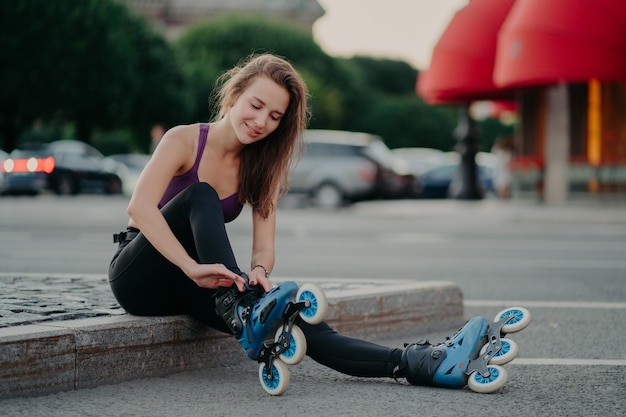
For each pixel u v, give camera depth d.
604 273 8.59
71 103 35.81
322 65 58.12
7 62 34.25
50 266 8.74
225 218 3.91
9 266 8.73
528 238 13.05
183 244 3.70
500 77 18.72
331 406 3.38
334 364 3.63
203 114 48.66
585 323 5.61
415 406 3.38
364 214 18.02
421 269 8.86
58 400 3.37
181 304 3.90
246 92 3.67
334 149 20.91
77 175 26.81
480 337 3.59
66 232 13.62
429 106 64.94
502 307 6.27
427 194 29.67
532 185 20.88
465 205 21.34
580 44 17.56
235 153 3.83
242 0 67.19
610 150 19.89
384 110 63.84
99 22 35.84
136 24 41.38
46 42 34.59
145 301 3.82
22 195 26.42
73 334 3.53
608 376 4.04
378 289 5.05
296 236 13.36
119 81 36.78
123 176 27.80
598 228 15.21
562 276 8.32
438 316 5.35
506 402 3.48
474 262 9.59
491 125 72.88
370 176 20.61
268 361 3.46
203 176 3.78
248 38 53.22
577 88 19.94
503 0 21.25
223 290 3.51
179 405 3.37
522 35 18.08
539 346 4.84
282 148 3.84
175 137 3.73
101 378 3.63
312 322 3.37
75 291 5.00
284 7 67.69
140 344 3.77
